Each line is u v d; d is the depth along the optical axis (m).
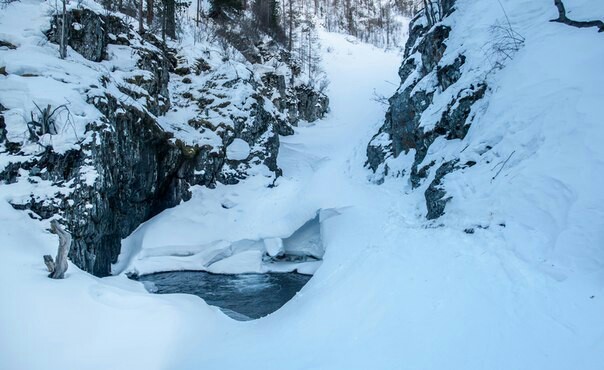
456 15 15.66
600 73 8.54
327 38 58.12
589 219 6.59
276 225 17.95
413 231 10.60
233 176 20.47
